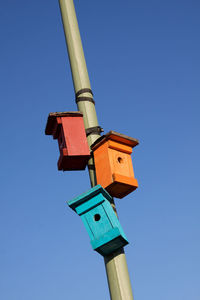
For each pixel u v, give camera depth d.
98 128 4.82
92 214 4.21
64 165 4.82
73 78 5.04
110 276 4.02
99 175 4.62
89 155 4.74
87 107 4.88
